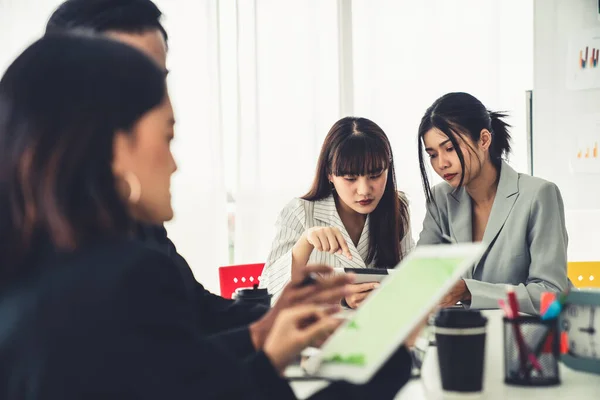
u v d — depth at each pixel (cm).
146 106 71
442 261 85
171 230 335
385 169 191
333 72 342
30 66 68
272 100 339
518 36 337
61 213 64
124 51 72
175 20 333
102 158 67
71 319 60
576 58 320
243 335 102
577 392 96
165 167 73
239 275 221
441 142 186
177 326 63
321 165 203
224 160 340
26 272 66
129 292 61
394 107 341
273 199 339
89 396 59
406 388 99
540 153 325
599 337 106
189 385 61
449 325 94
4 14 333
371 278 149
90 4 120
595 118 320
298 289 103
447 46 338
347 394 73
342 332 76
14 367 60
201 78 334
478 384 95
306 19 340
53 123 66
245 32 337
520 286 166
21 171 65
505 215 187
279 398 69
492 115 192
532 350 100
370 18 341
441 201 204
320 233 167
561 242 180
